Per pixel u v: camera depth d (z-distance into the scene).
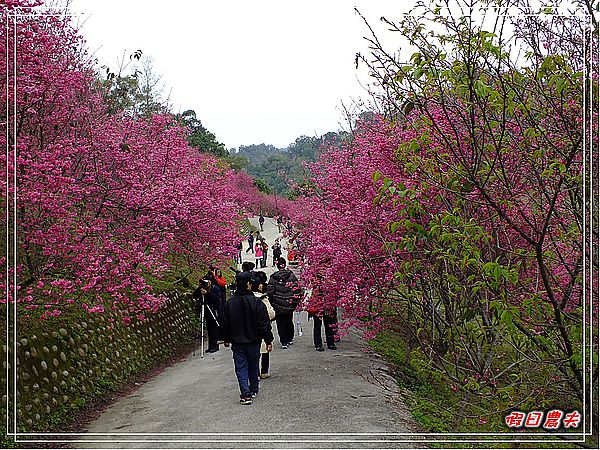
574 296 5.31
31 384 6.54
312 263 8.29
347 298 7.30
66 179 6.38
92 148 8.18
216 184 13.38
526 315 4.92
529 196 5.12
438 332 6.56
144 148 10.36
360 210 7.33
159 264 8.54
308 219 11.49
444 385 7.52
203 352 11.32
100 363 8.32
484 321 5.52
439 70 4.36
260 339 6.93
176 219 9.64
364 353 9.27
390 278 6.73
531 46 4.70
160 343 10.99
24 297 6.38
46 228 6.77
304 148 53.69
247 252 30.38
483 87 3.99
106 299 9.58
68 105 8.02
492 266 4.07
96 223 7.64
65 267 6.82
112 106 12.06
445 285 5.79
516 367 5.80
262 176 65.38
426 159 5.14
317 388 7.16
